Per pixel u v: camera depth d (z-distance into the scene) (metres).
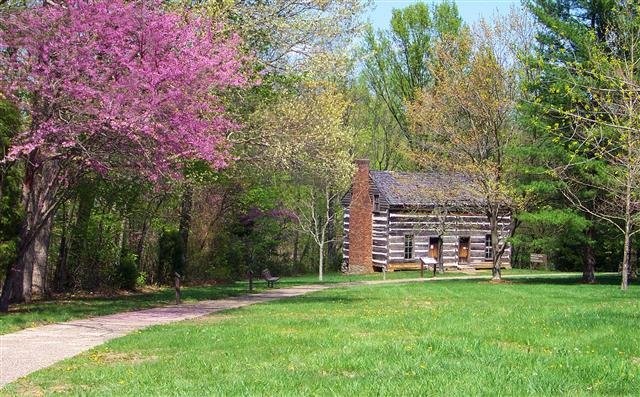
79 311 17.98
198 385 8.18
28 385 8.93
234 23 22.20
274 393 7.52
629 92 14.80
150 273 31.91
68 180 18.47
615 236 31.66
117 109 15.05
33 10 15.94
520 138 31.50
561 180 26.33
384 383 7.86
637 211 27.48
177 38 16.78
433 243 47.78
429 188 39.16
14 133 18.00
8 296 17.89
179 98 15.92
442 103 33.16
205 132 17.56
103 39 15.70
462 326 13.16
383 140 59.31
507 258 50.34
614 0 23.77
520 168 30.52
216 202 35.88
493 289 27.39
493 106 31.11
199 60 16.61
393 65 55.22
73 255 26.42
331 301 21.70
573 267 48.72
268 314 17.23
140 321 16.06
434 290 26.91
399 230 46.69
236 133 23.67
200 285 33.56
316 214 49.00
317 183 40.12
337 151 28.08
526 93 28.05
